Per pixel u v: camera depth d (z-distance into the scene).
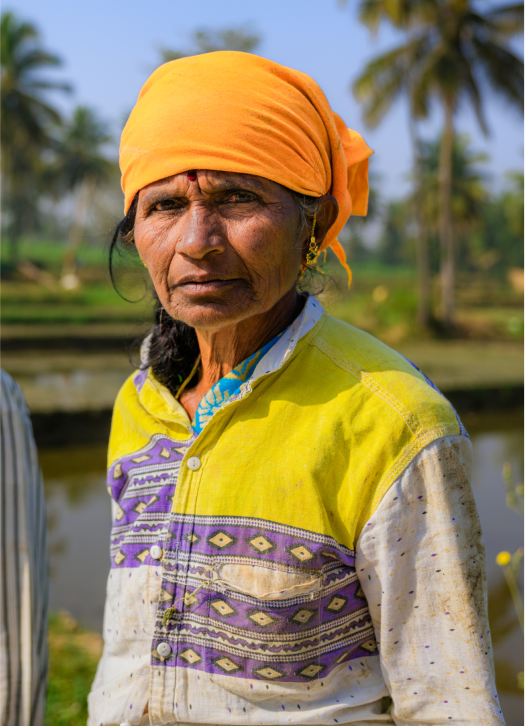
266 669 0.87
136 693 0.95
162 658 0.91
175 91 0.86
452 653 0.86
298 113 0.87
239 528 0.87
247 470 0.88
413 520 0.85
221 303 0.86
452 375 13.63
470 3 19.66
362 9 19.73
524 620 3.70
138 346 1.20
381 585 0.86
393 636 0.88
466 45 20.03
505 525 5.80
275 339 0.95
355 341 0.94
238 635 0.87
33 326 20.38
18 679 1.13
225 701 0.89
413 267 66.94
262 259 0.85
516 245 59.78
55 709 2.39
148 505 0.97
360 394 0.87
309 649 0.87
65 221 66.06
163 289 0.90
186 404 1.07
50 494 6.83
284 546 0.84
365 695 0.90
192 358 1.09
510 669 3.38
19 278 35.59
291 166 0.85
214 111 0.83
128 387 1.11
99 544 5.46
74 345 18.19
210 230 0.83
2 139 34.44
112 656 1.03
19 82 33.97
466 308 35.94
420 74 20.31
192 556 0.89
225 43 16.14
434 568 0.86
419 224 22.88
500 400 12.55
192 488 0.91
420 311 23.17
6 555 1.13
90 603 4.29
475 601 0.86
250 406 0.91
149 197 0.88
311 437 0.86
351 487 0.85
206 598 0.88
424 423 0.85
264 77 0.86
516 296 40.81
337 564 0.86
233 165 0.82
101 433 9.12
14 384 1.23
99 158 41.66
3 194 41.22
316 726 0.88
